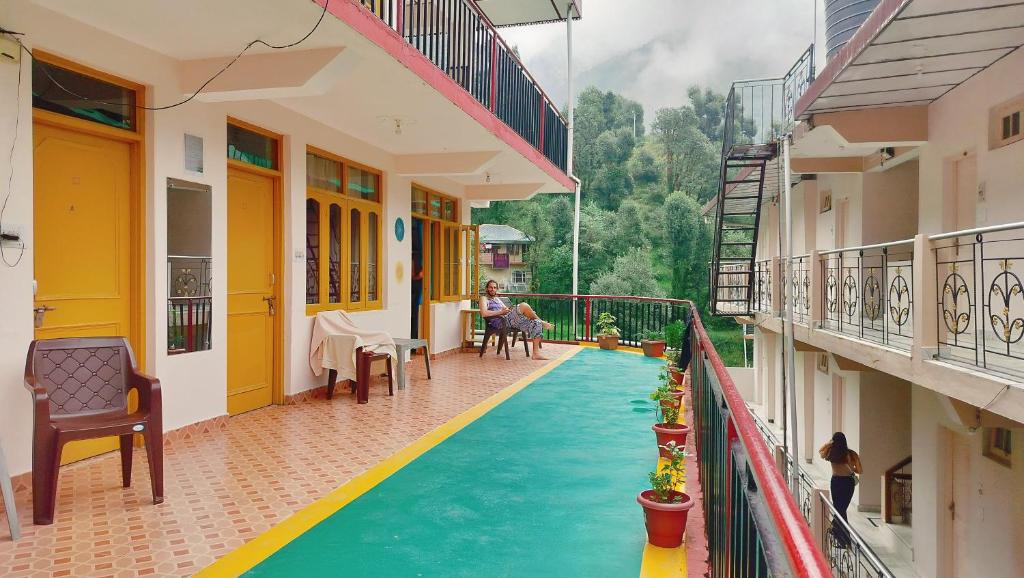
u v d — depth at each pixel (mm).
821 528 9086
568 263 37562
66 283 4527
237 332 6258
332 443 5469
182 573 3088
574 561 3305
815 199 12289
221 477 4523
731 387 2307
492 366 10133
